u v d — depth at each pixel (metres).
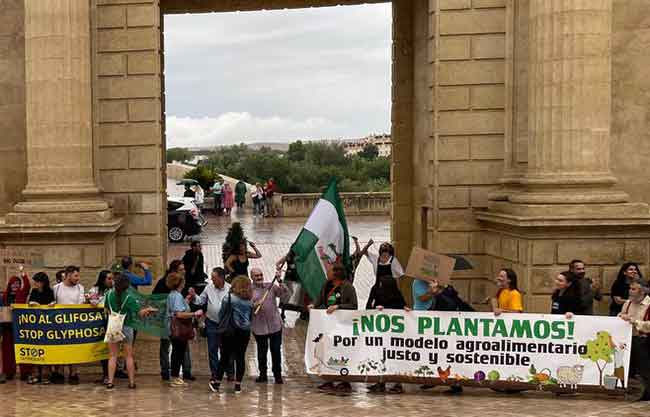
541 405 11.90
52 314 13.74
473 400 12.35
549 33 16.19
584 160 16.14
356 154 99.62
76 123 17.22
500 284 13.08
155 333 13.76
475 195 17.62
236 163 89.38
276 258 29.72
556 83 16.17
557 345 12.52
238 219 46.03
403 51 22.12
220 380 13.14
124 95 17.89
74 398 12.60
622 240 15.85
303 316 20.12
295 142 92.00
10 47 18.06
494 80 17.50
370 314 12.96
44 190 17.06
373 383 13.73
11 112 18.16
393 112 22.33
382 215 48.03
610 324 12.36
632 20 17.11
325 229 15.12
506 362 12.66
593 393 12.50
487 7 17.44
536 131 16.44
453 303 13.15
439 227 17.69
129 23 17.80
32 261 16.86
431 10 17.98
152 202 18.00
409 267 13.16
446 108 17.59
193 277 18.62
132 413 11.47
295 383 13.81
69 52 17.12
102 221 16.86
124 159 17.97
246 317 12.86
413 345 12.88
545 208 15.83
